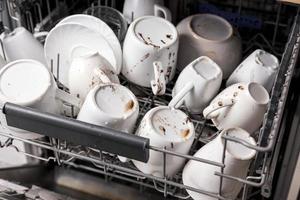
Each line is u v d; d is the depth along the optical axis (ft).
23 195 2.34
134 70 2.31
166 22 2.36
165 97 2.48
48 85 2.02
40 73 2.09
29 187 2.43
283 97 1.94
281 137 2.30
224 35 2.46
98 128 1.69
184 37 2.46
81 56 2.19
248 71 2.29
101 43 2.27
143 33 2.29
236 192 1.97
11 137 2.12
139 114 2.26
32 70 2.10
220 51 2.41
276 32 2.80
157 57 2.24
